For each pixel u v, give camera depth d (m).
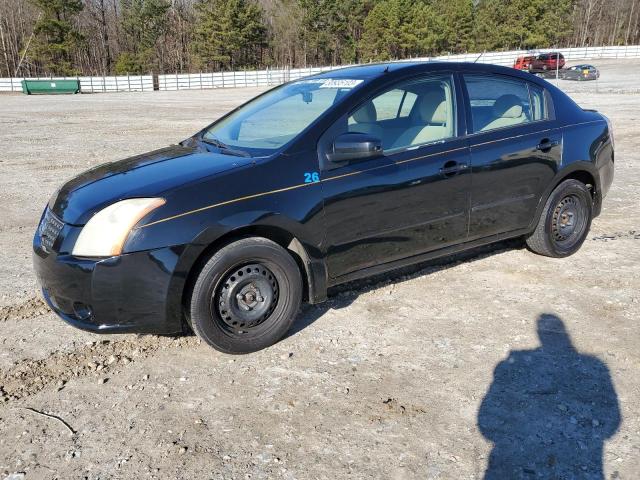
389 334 3.77
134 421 2.94
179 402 3.09
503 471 2.52
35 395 3.19
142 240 3.13
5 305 4.41
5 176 9.67
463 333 3.76
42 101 30.00
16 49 65.31
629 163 9.56
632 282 4.50
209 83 44.56
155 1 67.75
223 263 3.31
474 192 4.30
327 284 3.76
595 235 5.74
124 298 3.17
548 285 4.48
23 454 2.70
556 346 3.56
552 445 2.68
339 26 70.31
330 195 3.63
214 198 3.30
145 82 42.25
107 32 72.06
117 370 3.44
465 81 4.36
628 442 2.68
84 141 13.83
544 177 4.70
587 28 87.81
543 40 72.38
